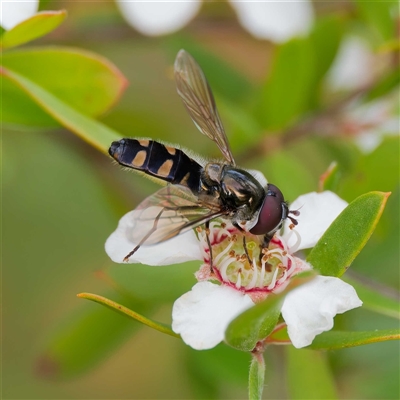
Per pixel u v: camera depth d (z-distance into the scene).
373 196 0.09
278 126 0.11
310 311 0.09
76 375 0.11
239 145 0.11
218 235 0.10
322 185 0.10
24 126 0.10
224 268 0.10
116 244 0.10
